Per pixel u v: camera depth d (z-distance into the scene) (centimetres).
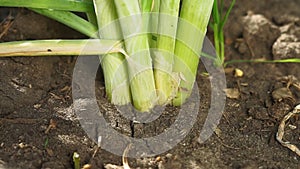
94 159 45
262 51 57
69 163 45
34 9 47
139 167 45
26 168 44
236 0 61
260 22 58
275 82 53
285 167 45
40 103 48
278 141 47
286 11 61
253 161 45
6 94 48
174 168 44
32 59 50
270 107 50
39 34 53
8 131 46
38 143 45
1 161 44
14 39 52
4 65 49
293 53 55
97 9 45
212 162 45
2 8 57
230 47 57
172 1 44
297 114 49
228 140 47
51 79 51
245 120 49
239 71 54
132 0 43
